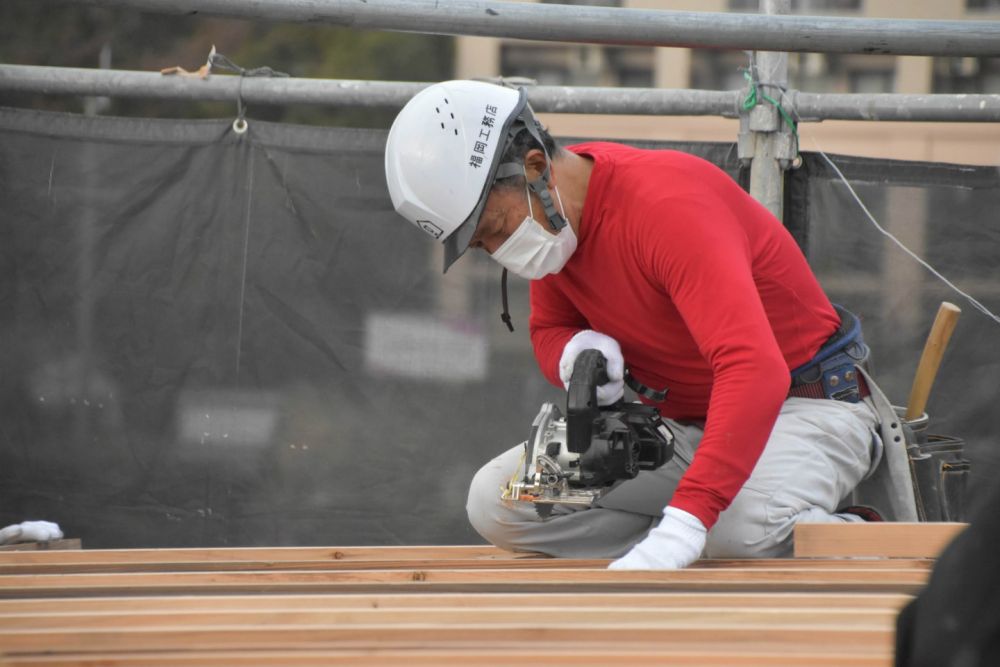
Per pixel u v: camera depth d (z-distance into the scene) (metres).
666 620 6.19
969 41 8.95
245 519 13.61
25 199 13.83
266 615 6.27
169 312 13.70
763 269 9.66
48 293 13.83
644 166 9.15
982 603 3.86
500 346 13.42
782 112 12.38
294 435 13.57
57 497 13.84
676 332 9.64
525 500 8.88
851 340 10.34
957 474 10.98
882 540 8.36
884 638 5.84
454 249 9.19
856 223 12.86
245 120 13.52
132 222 13.70
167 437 13.70
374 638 6.07
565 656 5.79
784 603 6.65
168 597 6.76
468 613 6.26
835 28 9.02
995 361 12.66
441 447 13.47
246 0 8.84
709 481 8.14
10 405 13.89
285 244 13.54
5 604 6.53
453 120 9.05
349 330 13.52
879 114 12.34
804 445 9.88
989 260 12.66
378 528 13.52
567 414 8.45
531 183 9.06
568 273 9.84
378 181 13.43
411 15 8.97
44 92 13.80
